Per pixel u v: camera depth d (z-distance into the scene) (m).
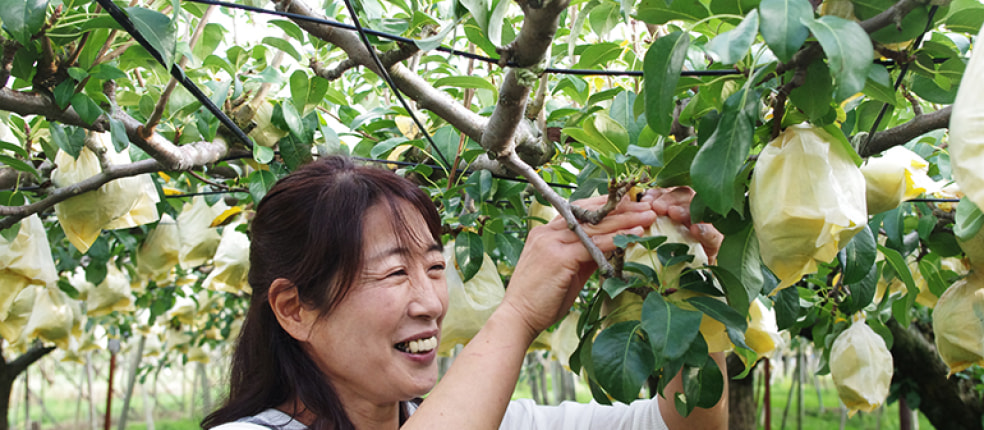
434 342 1.01
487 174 1.55
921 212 1.50
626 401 0.86
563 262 0.99
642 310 0.86
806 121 0.90
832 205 0.83
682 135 1.25
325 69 1.56
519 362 0.95
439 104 1.37
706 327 0.97
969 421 3.60
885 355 1.60
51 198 1.54
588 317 1.02
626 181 0.98
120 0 1.42
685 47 0.83
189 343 5.91
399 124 1.89
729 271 0.95
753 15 0.77
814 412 14.35
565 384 11.29
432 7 1.62
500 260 2.06
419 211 1.03
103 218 1.66
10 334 2.25
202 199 2.58
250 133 1.79
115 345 6.52
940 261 1.61
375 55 1.22
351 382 1.00
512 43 0.98
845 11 0.86
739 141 0.81
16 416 13.05
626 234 0.98
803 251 0.85
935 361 3.58
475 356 0.94
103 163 1.56
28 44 1.15
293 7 1.29
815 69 0.82
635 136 1.21
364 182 0.99
